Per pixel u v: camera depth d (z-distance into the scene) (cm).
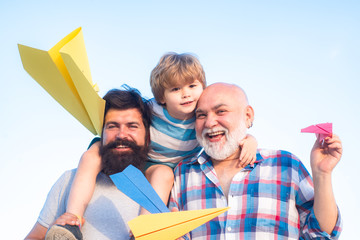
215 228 234
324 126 204
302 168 242
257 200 235
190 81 267
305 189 234
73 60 213
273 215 230
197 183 254
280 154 249
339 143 208
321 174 213
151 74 284
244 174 246
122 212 253
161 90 272
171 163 287
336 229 215
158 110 278
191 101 267
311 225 222
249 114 265
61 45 229
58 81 238
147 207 180
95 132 275
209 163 258
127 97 271
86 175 253
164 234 161
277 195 236
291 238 225
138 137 265
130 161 257
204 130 255
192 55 280
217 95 255
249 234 228
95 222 248
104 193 260
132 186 185
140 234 158
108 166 257
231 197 239
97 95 235
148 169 269
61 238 207
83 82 226
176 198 258
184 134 275
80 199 243
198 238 236
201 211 165
